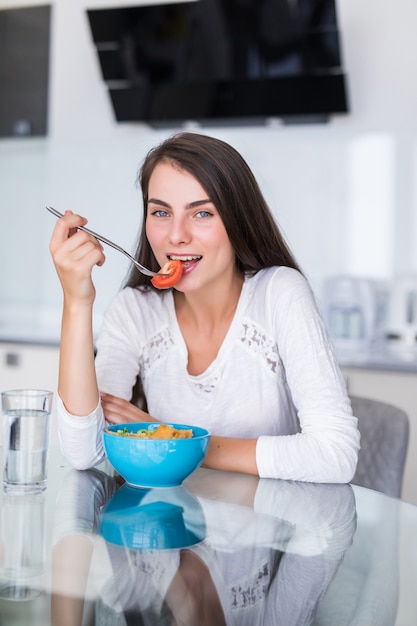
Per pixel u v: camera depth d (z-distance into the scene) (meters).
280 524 0.97
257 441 1.24
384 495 1.15
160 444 1.07
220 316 1.50
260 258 1.50
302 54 3.21
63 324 1.25
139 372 1.57
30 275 3.95
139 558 0.82
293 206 3.55
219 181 1.34
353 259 3.48
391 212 3.42
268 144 3.59
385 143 3.42
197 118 3.47
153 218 1.37
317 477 1.21
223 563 0.82
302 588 0.76
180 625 0.66
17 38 3.89
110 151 3.79
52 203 3.89
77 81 3.82
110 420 1.31
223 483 1.17
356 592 0.76
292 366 1.36
